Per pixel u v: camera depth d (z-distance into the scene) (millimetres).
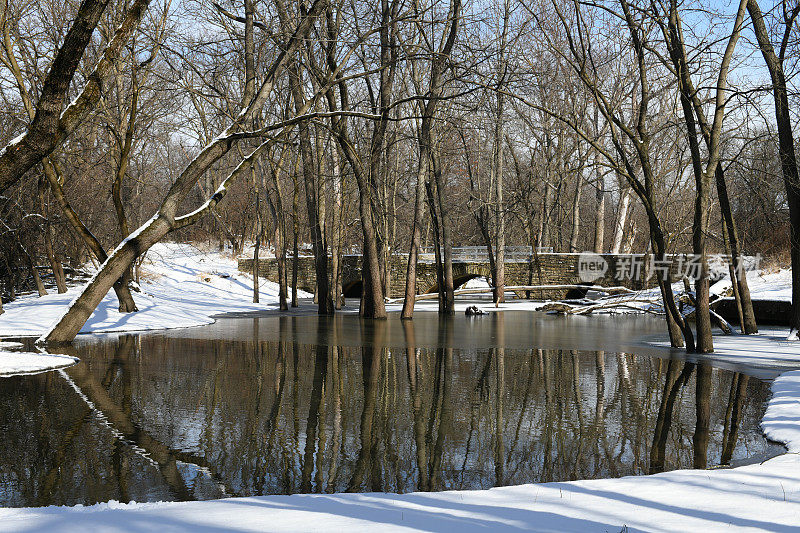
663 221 29062
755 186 20750
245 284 54562
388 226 48031
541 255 49219
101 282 21891
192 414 11625
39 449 9305
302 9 22250
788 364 17938
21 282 37562
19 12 21922
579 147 38094
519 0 18906
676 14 18078
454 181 56375
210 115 31250
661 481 6816
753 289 33938
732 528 5141
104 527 5180
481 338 24766
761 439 9961
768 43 20641
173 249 64000
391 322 31984
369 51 30172
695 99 18422
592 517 5496
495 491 6508
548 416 11625
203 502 6102
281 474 8242
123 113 27625
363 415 11641
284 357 19141
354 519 5434
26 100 21234
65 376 15430
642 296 40844
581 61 20266
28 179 31188
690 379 15586
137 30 22562
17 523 5301
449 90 35500
